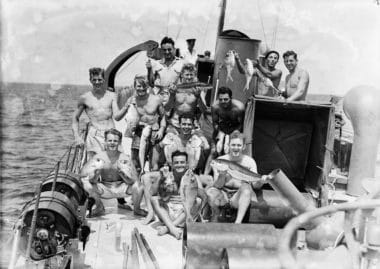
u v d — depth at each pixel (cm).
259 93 526
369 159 514
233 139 438
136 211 491
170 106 526
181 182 444
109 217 486
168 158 488
